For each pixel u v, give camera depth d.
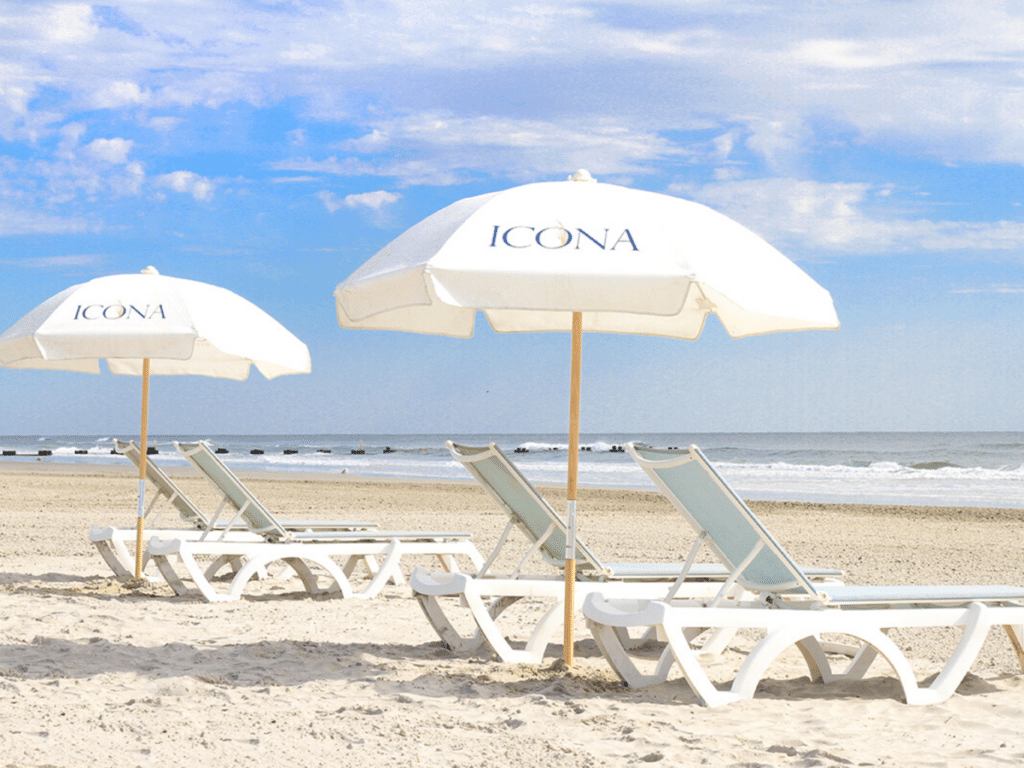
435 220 4.29
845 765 3.26
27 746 3.31
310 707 3.94
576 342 4.71
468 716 3.85
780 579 4.49
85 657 4.75
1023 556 10.93
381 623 6.09
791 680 4.70
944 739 3.63
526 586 5.07
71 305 6.35
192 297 6.60
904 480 32.28
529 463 47.66
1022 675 4.83
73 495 19.08
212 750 3.35
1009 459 42.25
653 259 3.84
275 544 6.97
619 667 4.44
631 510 17.94
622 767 3.23
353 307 4.24
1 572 8.20
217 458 7.11
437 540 7.71
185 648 5.05
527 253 3.85
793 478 33.91
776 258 4.31
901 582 8.77
